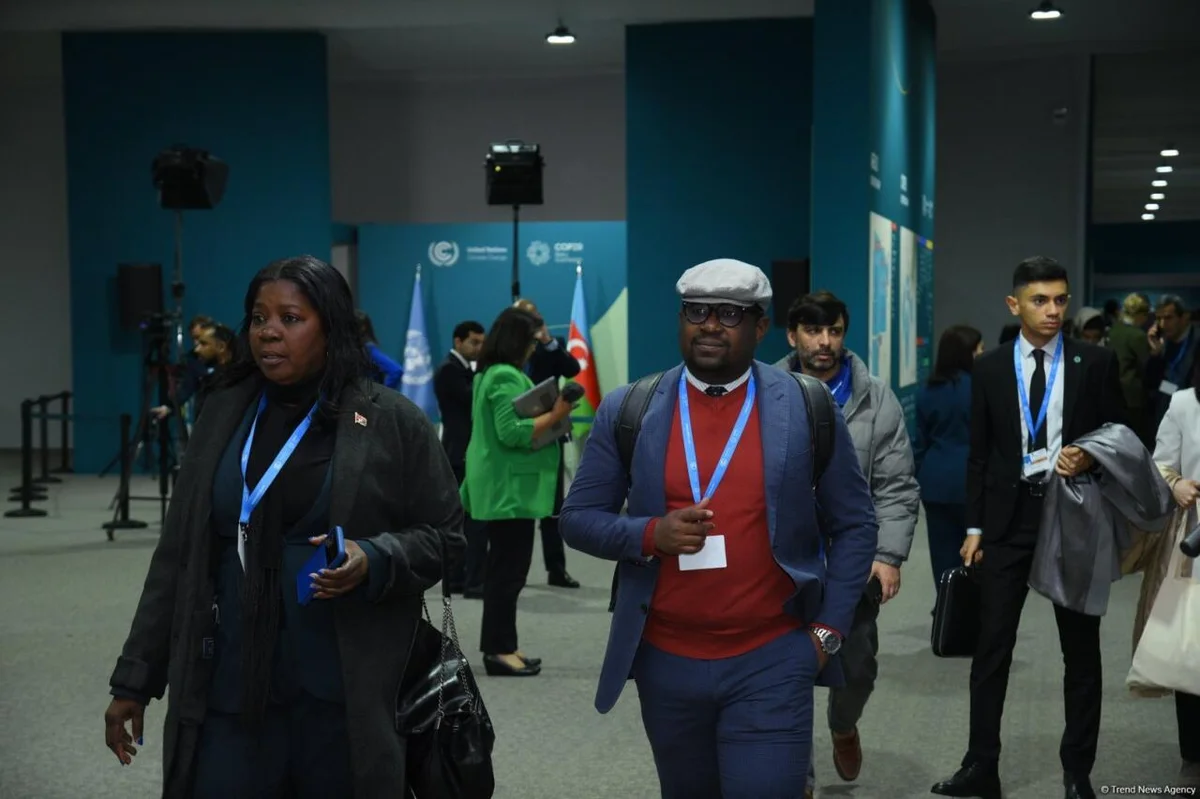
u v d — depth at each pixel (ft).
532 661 18.80
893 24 34.40
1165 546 12.35
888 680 18.29
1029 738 15.29
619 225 45.47
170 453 37.88
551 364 27.73
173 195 33.65
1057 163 52.39
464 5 42.73
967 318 53.78
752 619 8.30
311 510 7.52
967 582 12.89
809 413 8.54
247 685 7.30
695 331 8.45
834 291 30.78
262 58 44.32
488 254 46.06
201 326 32.48
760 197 42.11
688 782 8.82
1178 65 53.47
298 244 44.70
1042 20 46.06
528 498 18.13
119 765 14.40
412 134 52.39
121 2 43.78
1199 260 89.25
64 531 32.73
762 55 41.86
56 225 54.85
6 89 54.49
